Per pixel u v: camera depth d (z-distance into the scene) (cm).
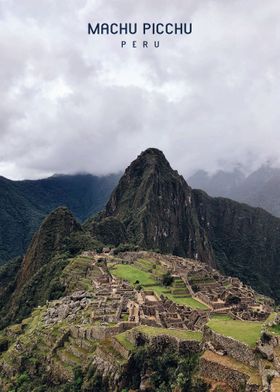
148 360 4394
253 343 3747
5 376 6838
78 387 4988
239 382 3519
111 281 11269
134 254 17825
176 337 4406
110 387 4503
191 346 4259
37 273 16788
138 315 6359
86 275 13025
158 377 4191
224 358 3806
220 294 10175
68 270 14138
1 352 8375
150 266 14312
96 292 9319
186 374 3959
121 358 4662
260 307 9444
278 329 3853
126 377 4434
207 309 8512
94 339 5738
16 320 13975
